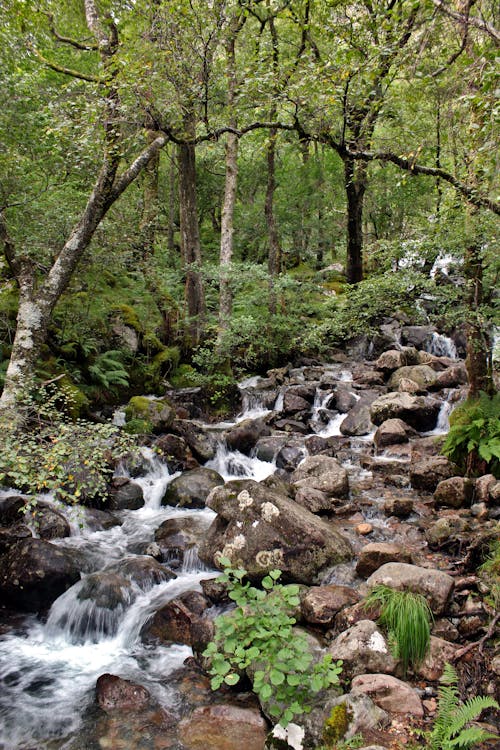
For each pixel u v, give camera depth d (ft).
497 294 25.64
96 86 23.58
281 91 24.76
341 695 12.26
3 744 12.48
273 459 33.71
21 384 20.29
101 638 17.16
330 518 23.43
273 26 44.11
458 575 17.19
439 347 55.42
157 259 48.91
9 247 28.89
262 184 72.18
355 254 52.44
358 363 54.34
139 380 43.24
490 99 13.56
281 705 12.57
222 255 45.70
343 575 17.52
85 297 42.16
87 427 19.65
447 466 25.99
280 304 55.62
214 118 30.89
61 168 32.65
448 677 12.34
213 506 19.84
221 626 12.00
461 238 23.03
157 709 13.55
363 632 13.76
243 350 53.01
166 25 24.35
